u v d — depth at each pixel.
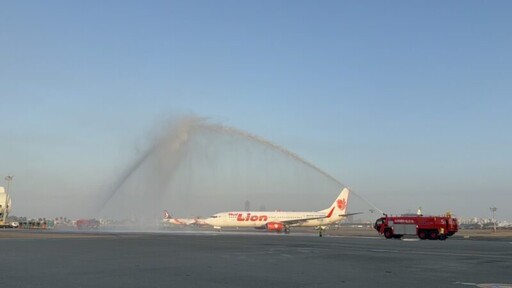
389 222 66.12
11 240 45.78
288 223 94.81
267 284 16.97
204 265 23.41
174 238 53.97
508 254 32.97
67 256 27.77
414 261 26.73
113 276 18.77
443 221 63.00
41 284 16.47
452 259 28.36
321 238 60.66
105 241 44.94
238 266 23.06
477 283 17.59
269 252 32.88
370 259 27.86
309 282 17.58
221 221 96.94
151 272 20.25
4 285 16.19
